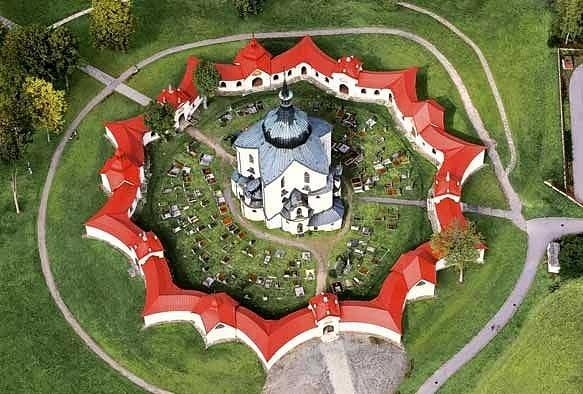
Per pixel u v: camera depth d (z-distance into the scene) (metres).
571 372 156.12
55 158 198.38
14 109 189.38
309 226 182.00
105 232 179.00
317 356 161.25
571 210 183.38
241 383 158.00
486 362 158.75
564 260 170.75
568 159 193.25
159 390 157.75
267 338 158.00
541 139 198.00
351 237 181.75
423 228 182.50
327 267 176.50
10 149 187.00
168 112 196.25
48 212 187.75
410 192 189.62
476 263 174.75
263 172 175.62
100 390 157.75
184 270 177.12
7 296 172.75
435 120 195.75
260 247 181.00
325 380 157.62
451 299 169.12
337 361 160.38
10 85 196.38
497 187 188.88
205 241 182.38
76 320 168.62
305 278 174.88
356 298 170.75
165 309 165.25
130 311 169.50
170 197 191.00
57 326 167.62
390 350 161.88
